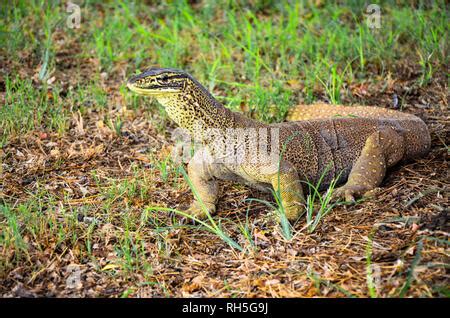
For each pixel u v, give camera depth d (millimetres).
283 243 5645
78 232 5887
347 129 6617
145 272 5391
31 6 10648
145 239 5848
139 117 8078
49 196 6441
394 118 6957
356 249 5414
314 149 6434
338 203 5961
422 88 8367
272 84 8492
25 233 5855
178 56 9258
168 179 6824
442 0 9922
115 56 9336
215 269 5426
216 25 10227
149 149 7438
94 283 5312
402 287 4867
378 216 5816
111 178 6805
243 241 5742
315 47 9305
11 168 7012
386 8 10305
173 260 5555
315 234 5707
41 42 9641
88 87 8555
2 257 5473
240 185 6730
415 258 4867
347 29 9703
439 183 6246
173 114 6129
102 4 11023
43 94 8352
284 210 5988
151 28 10320
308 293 5008
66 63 9242
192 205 6320
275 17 10469
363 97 8266
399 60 8961
